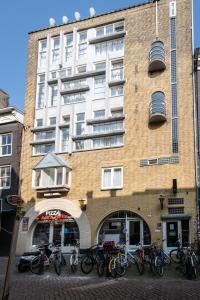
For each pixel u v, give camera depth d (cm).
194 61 2586
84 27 3008
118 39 2875
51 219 2678
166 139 2483
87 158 2688
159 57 2588
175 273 1620
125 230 2455
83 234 2536
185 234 2272
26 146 2931
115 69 2833
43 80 3056
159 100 2528
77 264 1745
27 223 2731
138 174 2497
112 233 2491
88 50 2944
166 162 2438
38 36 3164
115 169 2586
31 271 1767
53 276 1622
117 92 2772
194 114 2456
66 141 2825
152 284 1365
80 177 2670
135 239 2422
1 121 3094
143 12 2828
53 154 2745
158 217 2358
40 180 2761
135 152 2548
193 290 1234
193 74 2542
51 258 1803
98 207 2550
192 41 2628
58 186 2659
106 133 2655
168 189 2383
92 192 2600
